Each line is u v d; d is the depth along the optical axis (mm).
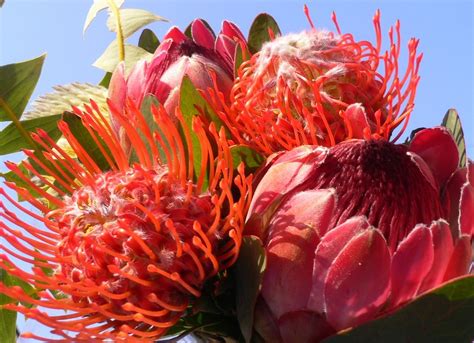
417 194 407
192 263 409
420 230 383
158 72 494
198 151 453
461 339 376
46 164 541
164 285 406
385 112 483
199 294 410
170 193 421
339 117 460
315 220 396
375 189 403
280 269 397
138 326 413
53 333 388
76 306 410
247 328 399
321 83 460
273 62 475
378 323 374
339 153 420
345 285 385
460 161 479
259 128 455
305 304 394
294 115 464
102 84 629
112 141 443
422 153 434
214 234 412
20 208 430
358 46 494
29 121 564
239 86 475
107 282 404
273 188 411
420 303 372
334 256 388
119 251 407
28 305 513
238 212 402
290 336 398
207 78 484
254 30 574
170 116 467
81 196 430
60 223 431
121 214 409
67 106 583
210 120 461
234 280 424
